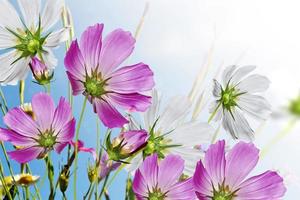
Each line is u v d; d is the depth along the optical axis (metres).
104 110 0.70
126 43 0.70
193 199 0.71
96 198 0.73
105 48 0.70
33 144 0.71
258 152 0.71
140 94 0.70
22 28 0.77
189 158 0.78
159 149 0.78
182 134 0.79
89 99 0.70
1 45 0.77
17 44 0.76
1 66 0.76
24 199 0.79
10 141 0.71
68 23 0.81
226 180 0.71
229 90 0.85
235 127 0.85
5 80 0.75
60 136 0.71
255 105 0.86
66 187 0.73
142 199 0.71
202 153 0.78
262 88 0.86
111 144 0.72
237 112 0.86
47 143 0.71
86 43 0.69
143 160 0.76
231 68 0.86
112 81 0.70
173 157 0.72
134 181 0.71
